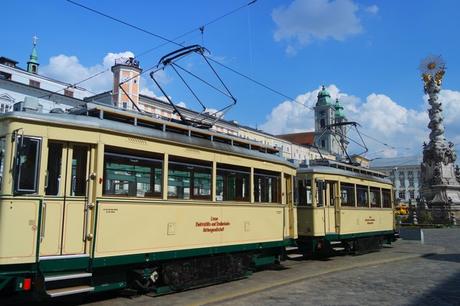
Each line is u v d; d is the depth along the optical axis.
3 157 7.44
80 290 7.73
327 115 99.06
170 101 11.42
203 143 10.69
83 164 8.23
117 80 36.44
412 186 98.75
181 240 9.79
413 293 9.97
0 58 36.44
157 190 9.36
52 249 7.60
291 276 12.32
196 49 11.79
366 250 19.30
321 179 16.69
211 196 10.76
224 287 10.62
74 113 8.98
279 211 13.30
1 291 7.56
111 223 8.34
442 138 51.56
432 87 52.97
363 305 8.70
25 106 8.22
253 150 12.66
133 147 8.94
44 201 7.59
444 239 29.31
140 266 9.12
